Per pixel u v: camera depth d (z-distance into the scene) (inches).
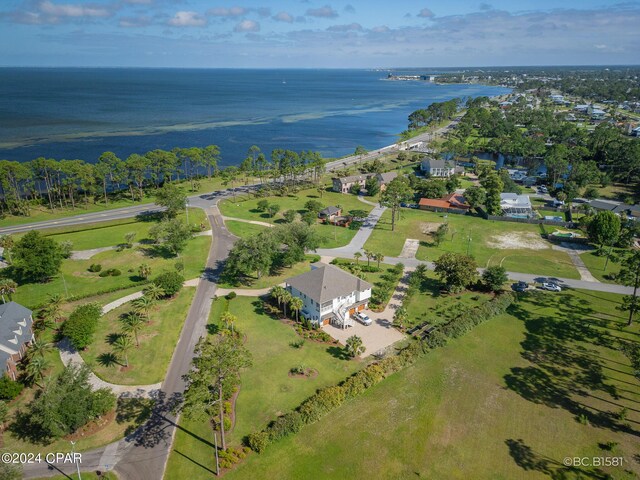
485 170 7455.7
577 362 2856.8
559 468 2071.9
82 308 2910.9
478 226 5349.4
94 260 4237.2
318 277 3334.2
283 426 2217.0
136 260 4264.3
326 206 6058.1
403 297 3644.2
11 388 2383.1
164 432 2240.4
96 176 6003.9
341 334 3132.4
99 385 2541.8
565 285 3875.5
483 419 2372.0
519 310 3486.7
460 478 2012.8
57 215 5497.1
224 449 2122.3
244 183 7288.4
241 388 2551.7
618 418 2373.3
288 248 4126.5
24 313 2940.5
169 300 3526.1
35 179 5949.8
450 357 2906.0
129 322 2893.7
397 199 5433.1
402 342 3036.4
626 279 3307.1
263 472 2023.9
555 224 5339.6
